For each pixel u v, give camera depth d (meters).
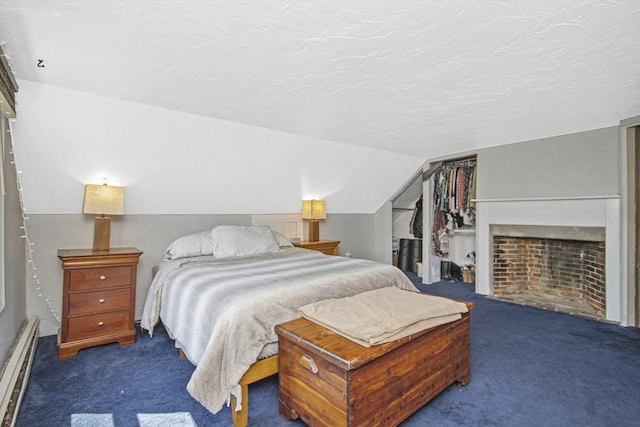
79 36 1.61
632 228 3.10
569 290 3.92
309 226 4.60
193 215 3.68
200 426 1.66
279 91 2.32
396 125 3.17
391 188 5.24
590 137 3.33
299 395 1.61
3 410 1.55
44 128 2.36
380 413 1.46
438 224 4.98
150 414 1.76
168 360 2.41
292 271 2.50
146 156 2.89
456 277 5.27
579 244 3.78
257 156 3.44
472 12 1.47
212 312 1.81
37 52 1.76
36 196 2.73
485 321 3.26
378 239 5.70
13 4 1.36
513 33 1.64
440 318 1.82
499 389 2.00
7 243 2.12
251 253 3.30
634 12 1.48
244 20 1.50
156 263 3.41
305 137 3.51
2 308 1.90
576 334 2.90
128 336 2.73
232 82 2.16
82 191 2.87
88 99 2.32
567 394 1.94
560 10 1.46
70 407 1.81
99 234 2.88
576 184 3.43
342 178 4.46
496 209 4.11
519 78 2.17
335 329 1.61
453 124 3.17
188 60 1.87
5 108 1.90
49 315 2.90
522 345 2.67
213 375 1.61
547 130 3.39
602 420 1.70
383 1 1.39
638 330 2.99
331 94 2.39
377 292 2.19
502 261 4.23
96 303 2.61
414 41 1.70
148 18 1.48
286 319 1.88
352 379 1.34
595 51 1.83
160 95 2.35
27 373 2.08
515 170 3.90
